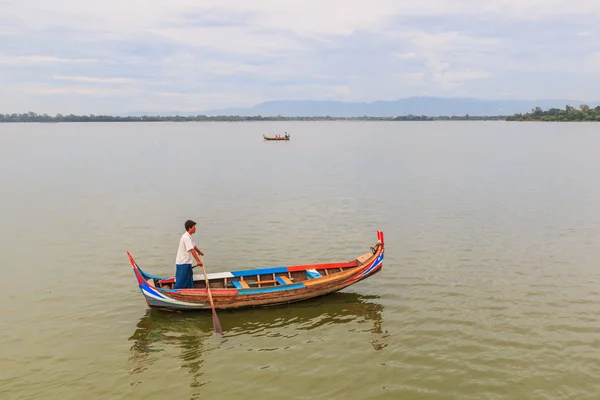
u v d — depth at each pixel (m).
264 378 11.34
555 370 11.59
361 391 10.85
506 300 15.45
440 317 14.35
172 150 85.06
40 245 21.52
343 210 29.19
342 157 68.50
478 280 17.17
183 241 14.71
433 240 22.22
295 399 10.59
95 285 16.80
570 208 29.02
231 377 11.40
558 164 54.94
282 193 35.62
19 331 13.44
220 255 20.19
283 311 14.98
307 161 62.41
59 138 134.88
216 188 38.16
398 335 13.34
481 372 11.53
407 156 69.12
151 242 22.08
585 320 14.03
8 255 20.00
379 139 128.50
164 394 10.73
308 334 13.48
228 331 13.67
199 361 12.08
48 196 34.25
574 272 17.83
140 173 48.66
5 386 10.91
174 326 13.91
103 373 11.50
